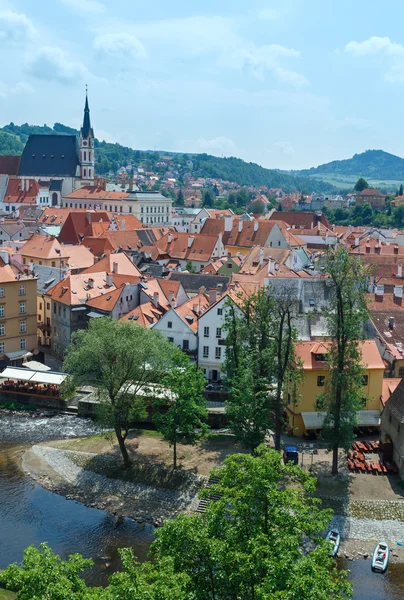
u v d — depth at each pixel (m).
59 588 38.06
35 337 127.12
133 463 85.81
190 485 80.31
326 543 44.38
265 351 84.75
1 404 109.94
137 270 156.88
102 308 126.38
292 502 44.69
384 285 146.25
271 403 86.56
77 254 180.50
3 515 74.56
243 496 44.34
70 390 88.25
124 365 83.50
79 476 84.25
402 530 71.31
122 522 74.06
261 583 38.69
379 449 85.38
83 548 68.31
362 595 60.41
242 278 142.25
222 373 105.94
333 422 84.06
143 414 87.06
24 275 126.00
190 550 42.31
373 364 92.31
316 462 84.62
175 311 114.94
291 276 137.38
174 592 36.38
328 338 88.69
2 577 40.09
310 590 36.47
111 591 38.09
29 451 91.69
